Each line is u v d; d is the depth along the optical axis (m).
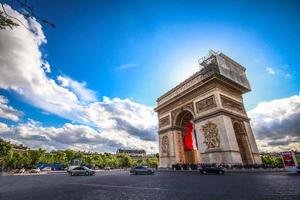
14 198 15.55
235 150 43.38
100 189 19.61
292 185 17.98
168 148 62.41
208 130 48.25
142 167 47.16
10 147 85.69
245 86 56.88
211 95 50.22
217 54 55.50
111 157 168.25
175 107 63.06
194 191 16.44
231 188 17.44
